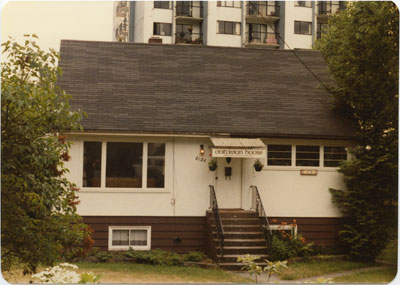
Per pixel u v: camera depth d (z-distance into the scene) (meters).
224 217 18.83
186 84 21.28
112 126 18.77
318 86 21.59
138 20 45.31
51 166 10.13
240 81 21.88
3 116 8.77
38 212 9.55
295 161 20.23
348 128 20.34
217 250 17.75
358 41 19.66
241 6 44.28
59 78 20.42
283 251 18.16
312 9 43.03
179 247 19.25
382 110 19.53
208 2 43.91
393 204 18.70
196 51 22.91
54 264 10.10
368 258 19.12
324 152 20.45
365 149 19.52
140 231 19.17
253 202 19.81
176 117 19.67
